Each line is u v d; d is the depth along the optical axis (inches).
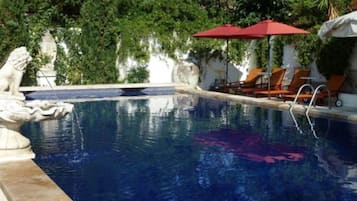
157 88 669.3
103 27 652.1
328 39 551.2
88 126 401.1
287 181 238.7
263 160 282.7
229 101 570.6
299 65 608.4
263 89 595.8
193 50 691.4
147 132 374.3
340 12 577.6
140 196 213.5
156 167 264.1
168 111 490.9
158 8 688.4
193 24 694.5
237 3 748.0
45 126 400.5
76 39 643.5
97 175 246.4
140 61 669.3
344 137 350.9
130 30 659.4
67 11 698.8
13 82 264.4
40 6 631.2
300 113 464.8
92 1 646.5
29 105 244.4
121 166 266.4
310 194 217.9
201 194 217.3
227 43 650.8
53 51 633.0
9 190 188.5
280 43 636.7
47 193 185.0
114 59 665.0
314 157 290.4
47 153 297.0
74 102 562.6
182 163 274.4
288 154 298.7
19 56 263.3
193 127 396.5
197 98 603.8
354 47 531.8
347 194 217.8
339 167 266.2
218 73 703.7
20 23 602.2
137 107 523.2
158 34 673.6
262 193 219.0
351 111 438.0
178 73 677.9
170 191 221.0
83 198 209.8
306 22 627.2
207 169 261.1
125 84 640.4
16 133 257.4
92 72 649.0
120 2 681.0
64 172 251.8
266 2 719.7
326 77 566.3
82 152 299.9
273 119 434.3
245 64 711.1
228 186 229.8
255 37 622.2
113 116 457.7
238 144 328.8
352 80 538.3
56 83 637.3
